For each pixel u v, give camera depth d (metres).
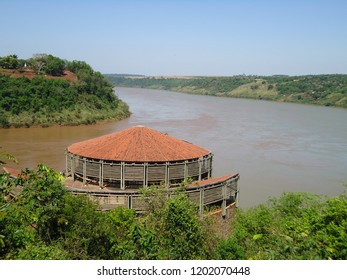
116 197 24.75
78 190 24.78
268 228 19.77
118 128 91.94
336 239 12.86
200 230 17.20
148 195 21.25
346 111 147.12
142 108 143.50
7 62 122.31
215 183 27.30
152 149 29.91
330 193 41.38
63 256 13.61
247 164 53.34
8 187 12.10
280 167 52.16
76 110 101.44
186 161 29.88
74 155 31.14
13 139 72.12
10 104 92.38
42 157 54.94
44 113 95.25
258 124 98.88
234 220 25.25
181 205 16.72
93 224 16.48
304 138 77.56
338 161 56.75
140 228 15.02
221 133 81.19
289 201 24.81
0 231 11.24
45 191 14.47
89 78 124.50
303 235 10.75
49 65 125.75
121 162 28.75
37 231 15.28
